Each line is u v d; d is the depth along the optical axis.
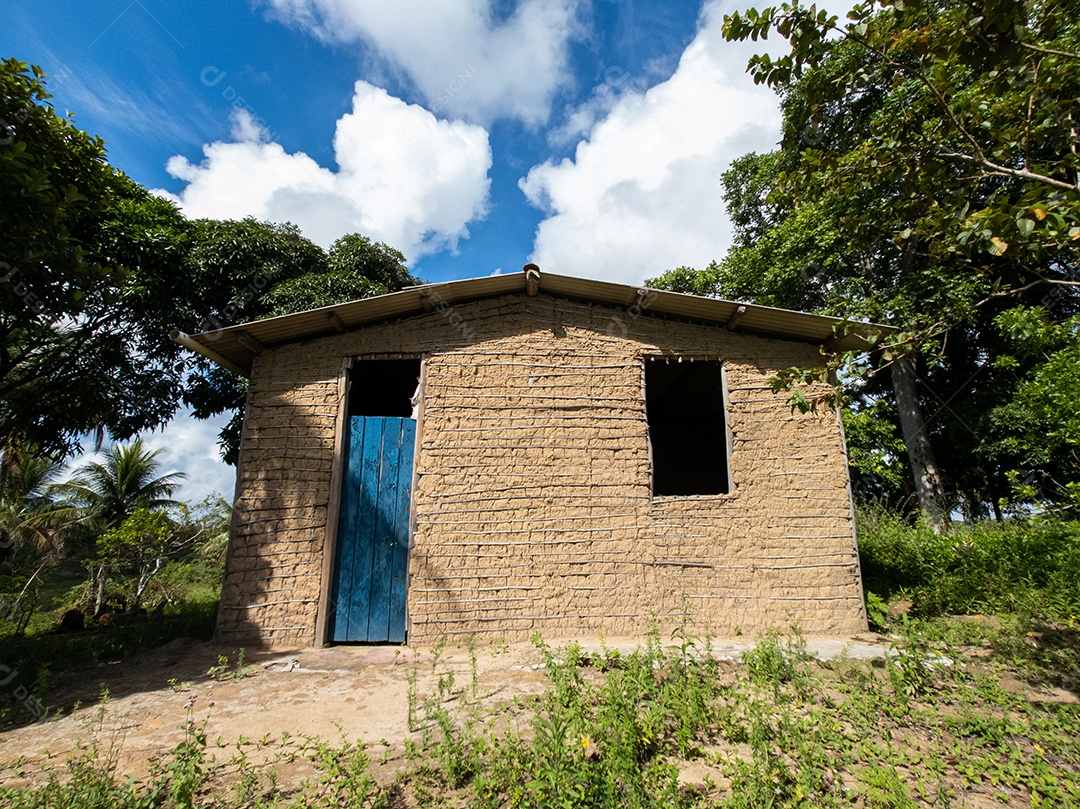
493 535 6.86
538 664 5.67
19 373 9.73
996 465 16.45
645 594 6.84
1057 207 3.21
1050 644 6.10
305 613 6.66
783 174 5.23
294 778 3.62
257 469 7.04
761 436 7.41
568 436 7.22
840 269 16.08
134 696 5.18
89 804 3.06
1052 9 3.62
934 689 4.99
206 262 10.59
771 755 3.71
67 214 6.13
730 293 18.77
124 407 10.37
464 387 7.26
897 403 16.70
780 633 6.34
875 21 3.89
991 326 15.08
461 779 3.55
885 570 9.29
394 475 7.23
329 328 7.35
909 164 4.58
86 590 14.51
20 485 17.80
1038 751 3.87
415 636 6.55
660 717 4.12
